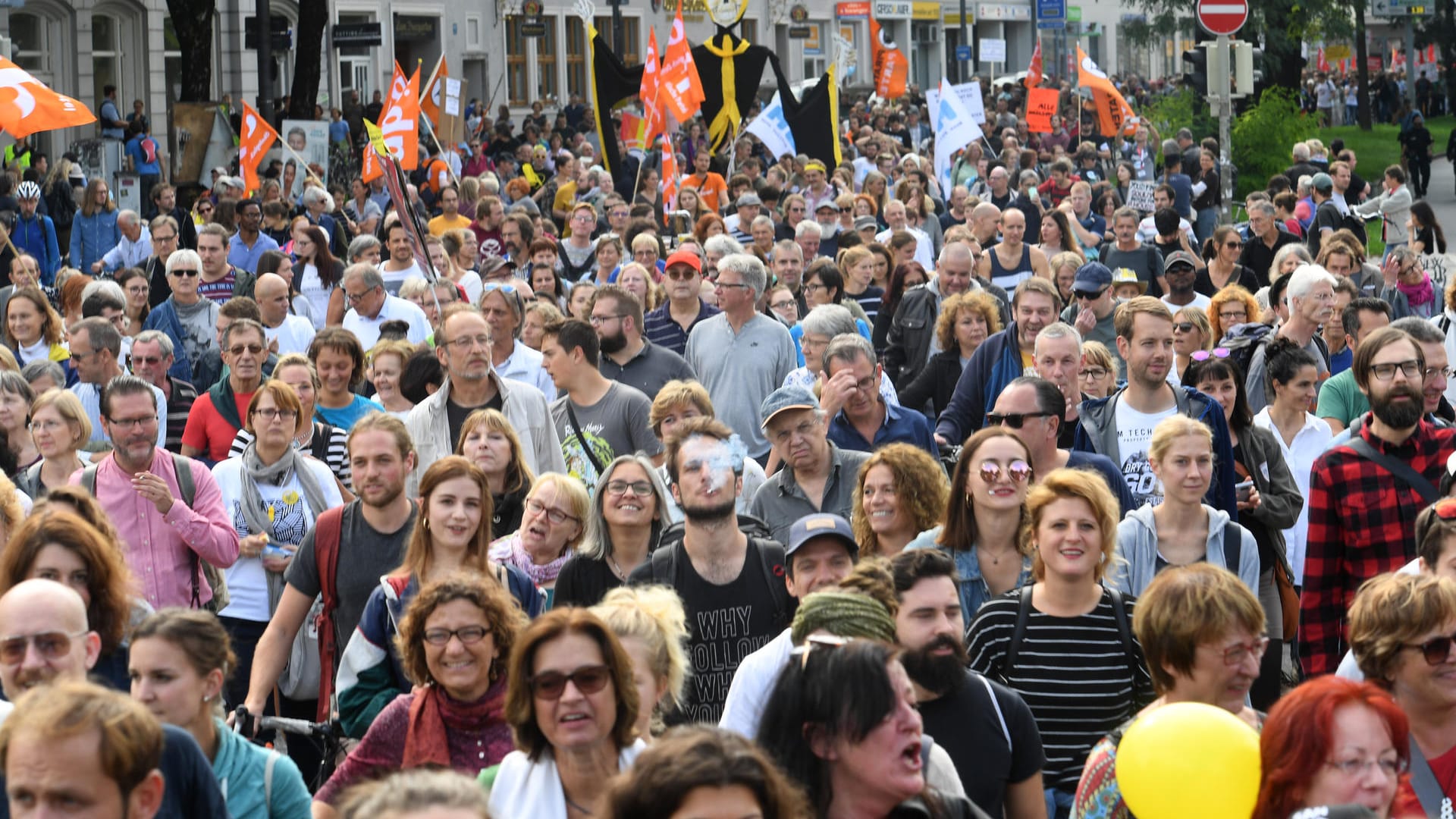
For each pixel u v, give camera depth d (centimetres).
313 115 11681
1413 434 2622
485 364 3253
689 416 2948
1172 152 10544
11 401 3241
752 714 1816
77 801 1351
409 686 2319
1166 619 1766
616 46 15288
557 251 5453
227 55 14550
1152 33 17312
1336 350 4050
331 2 15850
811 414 2802
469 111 15100
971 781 1825
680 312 4475
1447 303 4041
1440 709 1794
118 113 12562
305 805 1819
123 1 13788
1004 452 2362
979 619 2155
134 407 2811
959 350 3947
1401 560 2586
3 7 11119
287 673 2770
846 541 2178
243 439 3225
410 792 1275
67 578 2088
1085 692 2094
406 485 2741
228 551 2833
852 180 8906
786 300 4700
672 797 1231
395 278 5522
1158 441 2530
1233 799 1488
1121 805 1591
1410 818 1498
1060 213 5888
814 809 1473
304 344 4631
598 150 14850
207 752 1784
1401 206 8325
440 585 1955
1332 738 1455
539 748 1641
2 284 7231
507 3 17438
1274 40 15525
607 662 1627
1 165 9244
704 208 7800
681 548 2378
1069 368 3048
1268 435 3048
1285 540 3080
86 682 1421
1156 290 5562
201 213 7862
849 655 1477
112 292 4419
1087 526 2095
